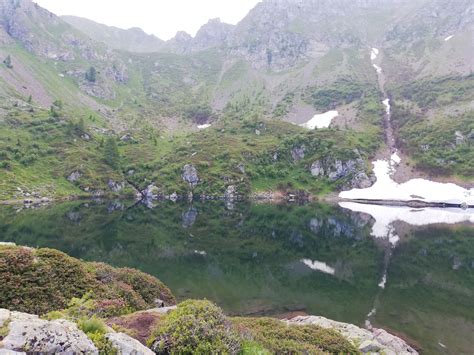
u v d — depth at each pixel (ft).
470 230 292.40
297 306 125.80
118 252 192.44
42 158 510.58
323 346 68.95
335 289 146.00
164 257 188.44
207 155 592.19
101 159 559.38
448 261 195.42
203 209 415.44
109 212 357.41
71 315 59.21
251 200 518.37
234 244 230.07
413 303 130.82
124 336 39.40
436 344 98.43
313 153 622.54
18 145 511.81
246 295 135.23
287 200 526.98
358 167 580.30
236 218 346.74
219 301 127.44
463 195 499.92
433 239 255.29
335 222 333.21
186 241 233.55
